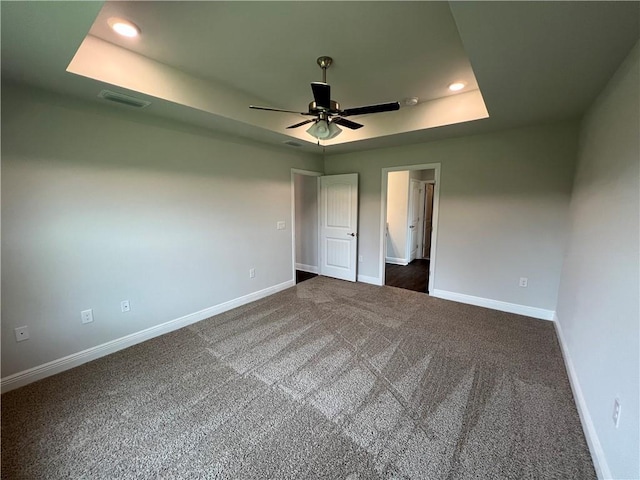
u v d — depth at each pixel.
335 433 1.71
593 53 1.61
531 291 3.39
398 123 3.43
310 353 2.60
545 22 1.34
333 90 2.81
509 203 3.42
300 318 3.38
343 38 1.93
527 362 2.44
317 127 2.43
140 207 2.75
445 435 1.69
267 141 3.88
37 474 1.46
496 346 2.71
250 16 1.69
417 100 3.11
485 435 1.69
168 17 1.71
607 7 1.22
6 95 1.99
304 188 5.47
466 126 3.15
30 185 2.12
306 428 1.75
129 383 2.19
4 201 2.02
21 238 2.10
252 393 2.07
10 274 2.07
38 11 1.27
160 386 2.15
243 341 2.84
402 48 2.04
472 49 1.59
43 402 1.98
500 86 2.09
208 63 2.29
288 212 4.50
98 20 1.75
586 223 2.29
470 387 2.12
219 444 1.64
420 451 1.59
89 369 2.37
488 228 3.59
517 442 1.64
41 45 1.55
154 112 2.64
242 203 3.76
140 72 2.17
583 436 1.68
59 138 2.23
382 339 2.85
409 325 3.18
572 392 2.05
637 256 1.31
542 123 3.06
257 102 3.08
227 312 3.59
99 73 1.97
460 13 1.29
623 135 1.62
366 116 3.66
